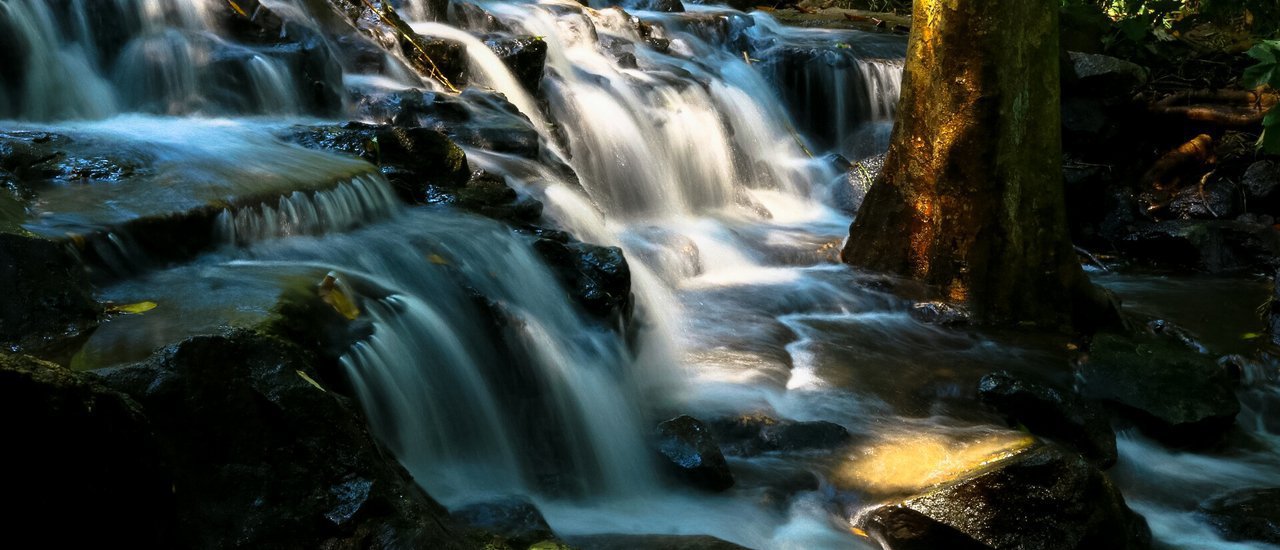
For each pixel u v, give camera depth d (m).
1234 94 13.55
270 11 8.59
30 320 4.34
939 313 8.94
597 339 6.75
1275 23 15.12
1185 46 14.93
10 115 7.22
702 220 10.80
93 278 4.93
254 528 4.04
